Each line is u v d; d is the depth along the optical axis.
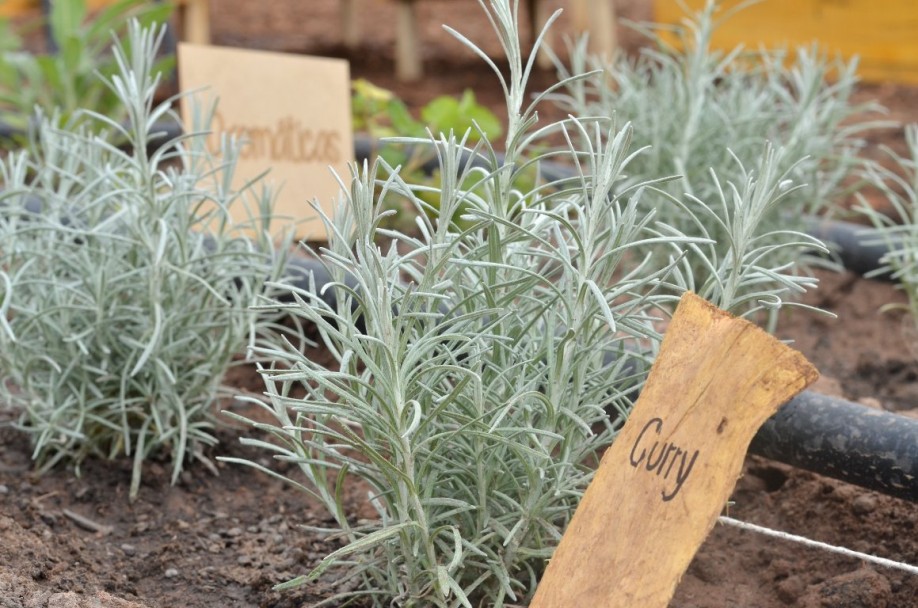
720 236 2.23
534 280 1.29
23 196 2.12
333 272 1.35
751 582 1.51
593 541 1.18
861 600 1.42
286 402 1.21
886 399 2.10
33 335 1.79
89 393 1.79
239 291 2.03
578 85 2.61
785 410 1.55
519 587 1.39
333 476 1.81
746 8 3.95
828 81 3.97
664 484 1.16
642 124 2.31
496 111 3.98
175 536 1.62
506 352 1.35
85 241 1.72
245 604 1.46
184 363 1.81
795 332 2.41
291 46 5.03
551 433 1.24
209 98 2.27
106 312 1.73
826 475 1.55
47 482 1.74
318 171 2.37
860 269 2.62
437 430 1.35
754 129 2.35
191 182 1.78
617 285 1.36
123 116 3.17
